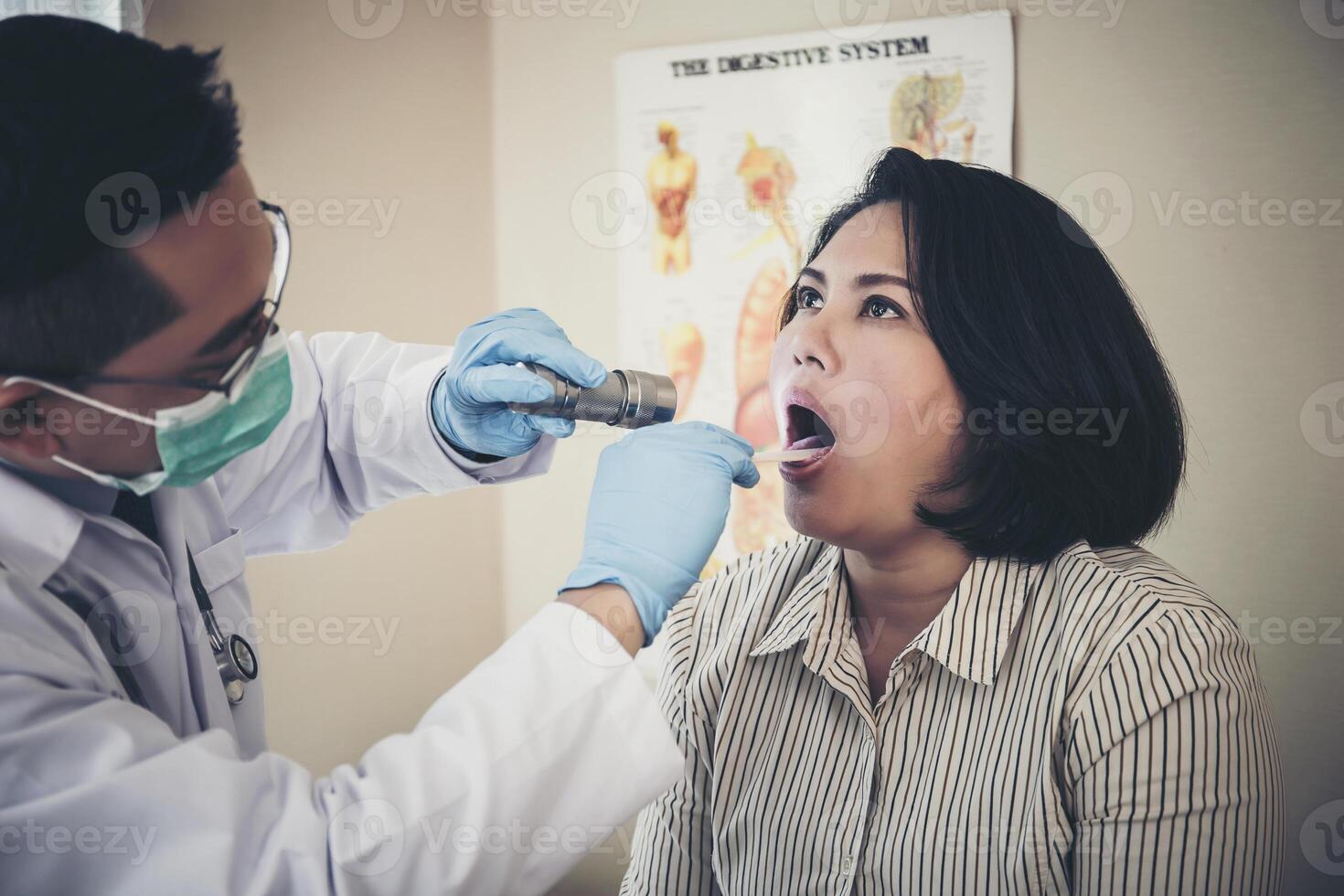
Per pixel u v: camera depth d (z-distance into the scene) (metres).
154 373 0.71
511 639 0.76
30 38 0.64
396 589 2.15
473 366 0.99
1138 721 0.76
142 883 0.62
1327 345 1.71
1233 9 1.71
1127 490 0.90
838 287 0.91
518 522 2.22
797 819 0.92
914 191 0.90
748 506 2.08
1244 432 1.76
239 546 1.05
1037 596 0.87
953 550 0.90
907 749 0.87
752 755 0.97
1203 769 0.75
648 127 2.07
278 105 2.02
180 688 0.88
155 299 0.67
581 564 0.82
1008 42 1.84
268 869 0.64
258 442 0.83
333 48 2.05
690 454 0.84
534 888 0.72
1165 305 1.79
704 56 2.03
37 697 0.65
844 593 0.93
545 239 2.16
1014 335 0.85
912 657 0.88
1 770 0.62
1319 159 1.69
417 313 2.14
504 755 0.69
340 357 1.19
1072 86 1.82
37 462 0.75
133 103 0.64
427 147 2.12
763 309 2.05
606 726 0.72
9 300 0.65
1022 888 0.80
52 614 0.72
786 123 2.00
